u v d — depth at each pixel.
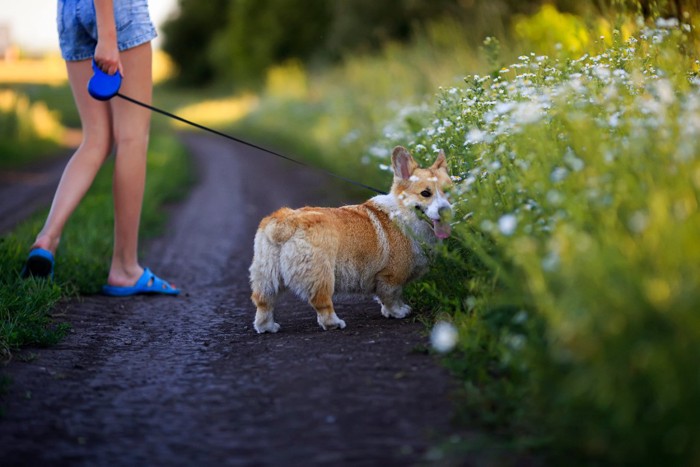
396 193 7.52
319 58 48.56
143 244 13.12
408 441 4.30
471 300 5.57
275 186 20.86
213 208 17.61
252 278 7.21
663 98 5.44
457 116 7.91
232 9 82.50
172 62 104.56
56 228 8.52
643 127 5.11
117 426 4.72
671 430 3.43
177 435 4.56
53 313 7.89
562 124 6.08
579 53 9.12
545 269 4.21
